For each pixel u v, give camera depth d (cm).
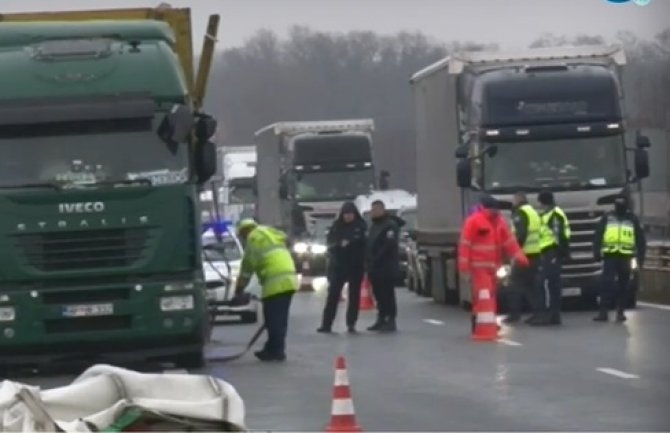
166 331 5153
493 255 6334
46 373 5556
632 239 6994
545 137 7662
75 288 5122
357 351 5994
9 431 2628
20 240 5106
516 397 4391
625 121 7775
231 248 8250
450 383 4781
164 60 5278
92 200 5119
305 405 4366
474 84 7838
